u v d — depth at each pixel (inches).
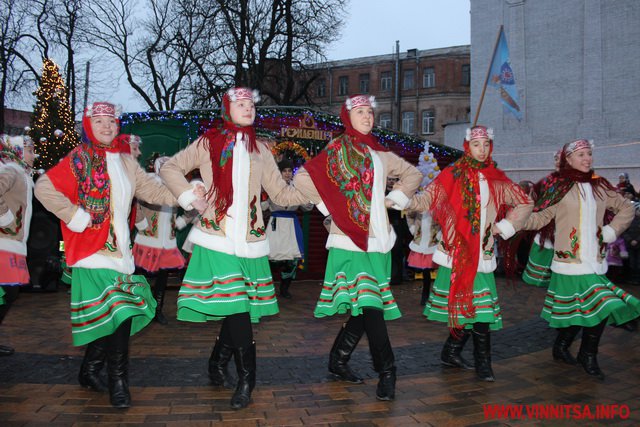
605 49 609.9
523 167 661.3
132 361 165.3
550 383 151.9
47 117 658.8
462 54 1349.7
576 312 162.4
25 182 169.6
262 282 136.8
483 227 158.1
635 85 591.5
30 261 292.7
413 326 228.5
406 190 146.3
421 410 128.3
